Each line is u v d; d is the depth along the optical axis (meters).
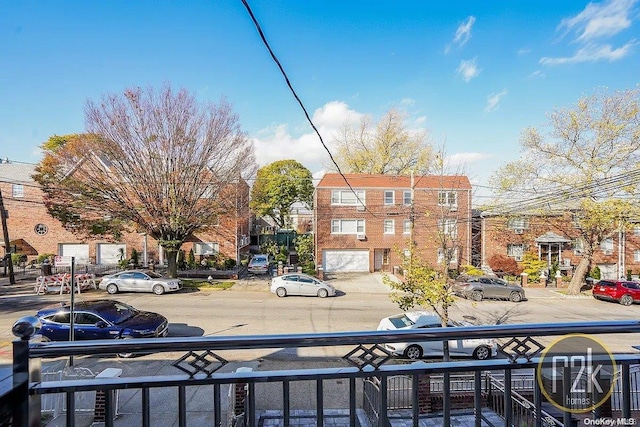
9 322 13.05
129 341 1.72
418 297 11.43
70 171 19.66
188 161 20.02
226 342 1.77
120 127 18.89
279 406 7.41
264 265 26.42
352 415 1.90
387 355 1.95
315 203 28.14
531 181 21.50
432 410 7.14
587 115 19.88
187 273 24.66
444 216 16.80
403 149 38.25
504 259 27.64
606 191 18.92
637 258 27.92
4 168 28.25
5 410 1.56
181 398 1.80
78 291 18.39
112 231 23.31
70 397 1.71
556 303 19.20
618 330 1.94
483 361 2.05
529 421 5.61
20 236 28.20
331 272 27.64
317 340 1.82
